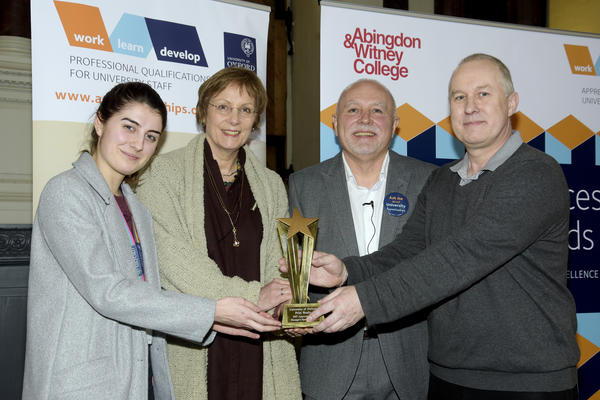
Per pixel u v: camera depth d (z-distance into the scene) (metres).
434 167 2.24
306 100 5.41
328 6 2.88
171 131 2.59
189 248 1.71
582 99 3.23
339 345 1.97
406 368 1.96
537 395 1.51
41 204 1.40
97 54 2.44
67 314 1.36
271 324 1.56
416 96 2.99
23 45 3.34
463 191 1.72
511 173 1.57
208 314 1.43
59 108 2.37
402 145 2.96
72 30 2.39
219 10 2.72
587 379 3.21
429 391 1.79
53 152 2.36
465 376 1.61
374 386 2.00
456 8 4.49
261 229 1.95
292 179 2.27
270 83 5.77
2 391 3.14
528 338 1.52
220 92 1.88
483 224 1.51
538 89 3.16
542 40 3.17
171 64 2.59
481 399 1.57
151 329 1.45
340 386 1.93
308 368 2.03
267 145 5.86
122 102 1.48
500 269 1.57
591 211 3.25
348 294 1.56
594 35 3.26
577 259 3.22
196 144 1.96
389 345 1.94
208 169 1.92
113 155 1.48
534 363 1.50
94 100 2.43
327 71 2.87
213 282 1.66
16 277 3.21
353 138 2.14
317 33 5.00
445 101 3.03
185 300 1.42
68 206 1.36
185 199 1.81
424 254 1.55
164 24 2.58
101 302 1.32
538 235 1.53
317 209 2.14
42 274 1.39
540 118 3.16
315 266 1.88
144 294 1.37
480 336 1.57
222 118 1.88
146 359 1.47
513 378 1.54
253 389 1.82
